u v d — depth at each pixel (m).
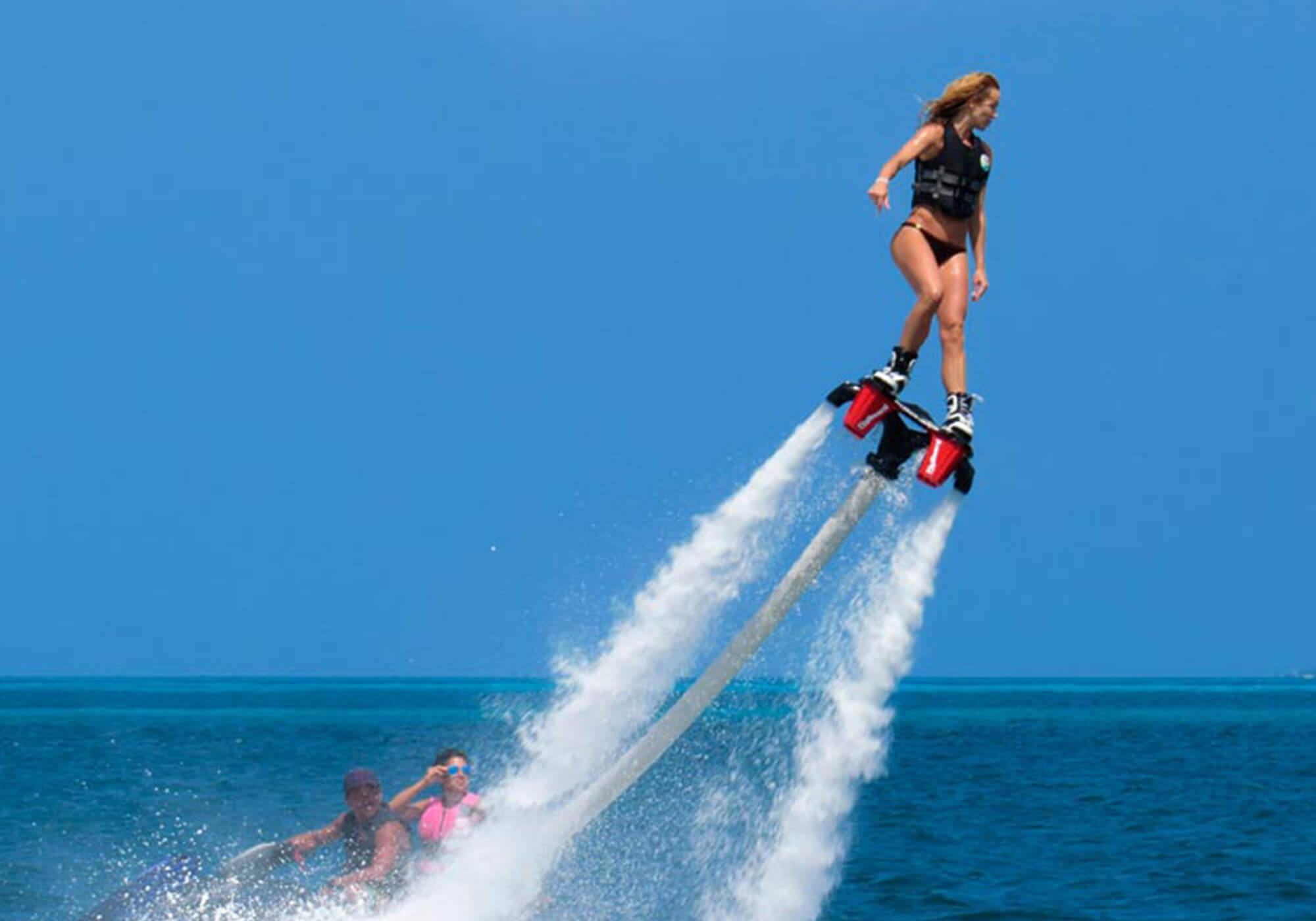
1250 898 68.31
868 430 39.31
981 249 38.66
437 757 55.22
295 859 56.66
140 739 186.00
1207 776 139.12
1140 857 81.19
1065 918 63.22
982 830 92.94
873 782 129.25
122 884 70.50
